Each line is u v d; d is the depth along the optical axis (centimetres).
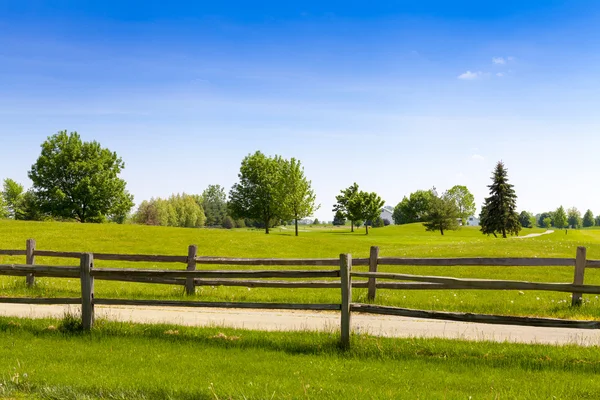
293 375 795
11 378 736
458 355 929
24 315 1295
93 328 1105
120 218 11312
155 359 885
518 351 945
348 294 984
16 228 4141
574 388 723
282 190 7988
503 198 8938
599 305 1523
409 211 14362
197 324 1219
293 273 1026
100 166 7331
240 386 719
